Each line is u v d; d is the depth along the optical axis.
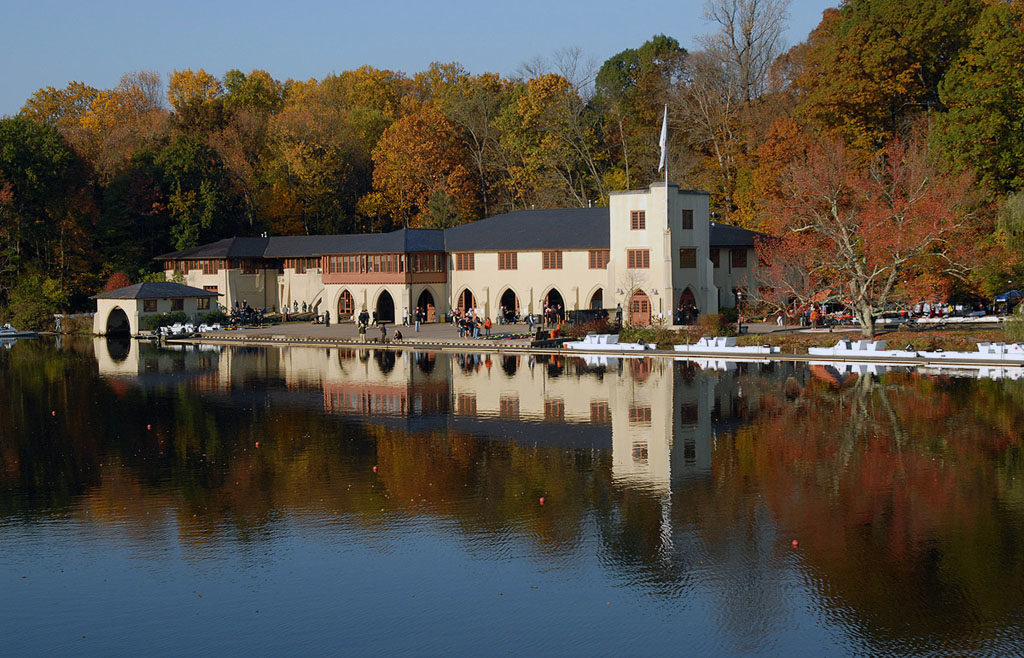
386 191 126.88
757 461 37.88
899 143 81.38
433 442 42.59
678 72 129.00
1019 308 66.00
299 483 36.47
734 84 111.69
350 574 27.62
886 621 24.19
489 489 35.12
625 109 126.62
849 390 52.09
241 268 108.75
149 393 58.28
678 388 54.59
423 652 23.19
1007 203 67.81
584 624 24.42
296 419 48.72
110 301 99.81
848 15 90.44
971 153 73.06
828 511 31.67
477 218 126.25
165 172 118.31
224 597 26.27
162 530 31.44
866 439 40.84
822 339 67.62
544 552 28.92
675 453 39.47
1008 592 25.42
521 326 90.00
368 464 39.03
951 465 36.50
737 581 26.61
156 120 141.75
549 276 92.62
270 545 29.92
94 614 25.34
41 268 112.38
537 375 61.38
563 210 97.81
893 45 83.81
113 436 45.41
